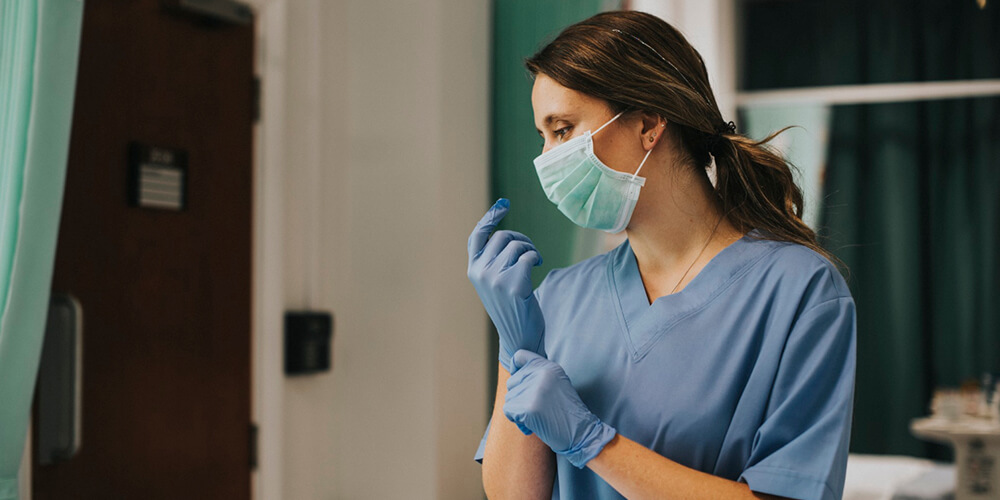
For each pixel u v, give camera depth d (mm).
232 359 2279
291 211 2479
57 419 1746
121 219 1938
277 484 2371
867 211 4543
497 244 1024
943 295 4418
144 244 1999
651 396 982
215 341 2219
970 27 4363
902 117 4484
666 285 1071
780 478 854
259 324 2367
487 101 2812
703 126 1029
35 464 1718
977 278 4352
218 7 2174
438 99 2568
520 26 2795
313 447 2559
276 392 2381
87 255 1847
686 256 1062
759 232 1051
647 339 1017
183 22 2127
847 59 4582
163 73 2061
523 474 1054
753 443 923
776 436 891
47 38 1442
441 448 2549
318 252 2555
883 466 3500
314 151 2533
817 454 865
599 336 1064
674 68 1024
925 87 3834
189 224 2135
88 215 1852
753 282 993
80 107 1836
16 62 1442
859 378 4520
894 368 4457
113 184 1917
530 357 974
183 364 2113
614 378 1021
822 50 4625
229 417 2268
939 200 4434
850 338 914
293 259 2486
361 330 2670
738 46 4566
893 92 3869
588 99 1017
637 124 1019
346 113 2701
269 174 2383
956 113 4398
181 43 2119
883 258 4496
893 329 4461
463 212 2676
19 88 1433
